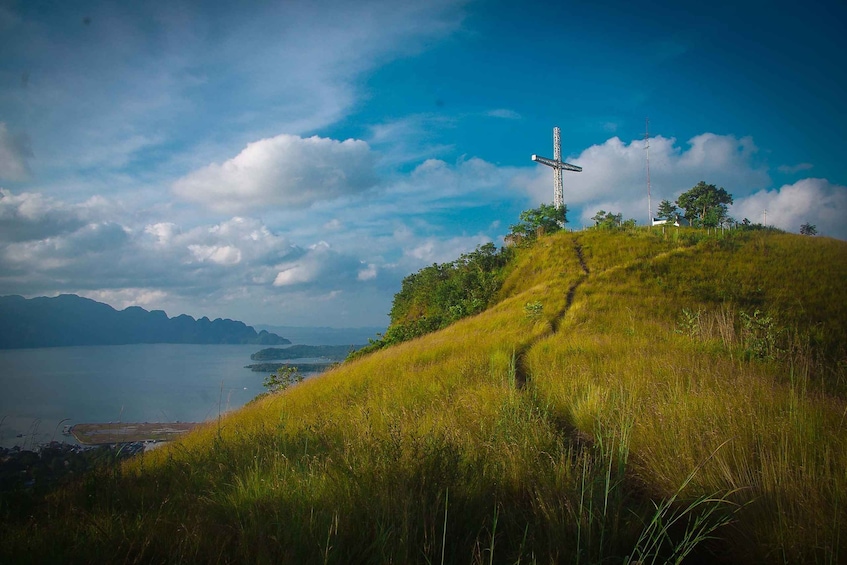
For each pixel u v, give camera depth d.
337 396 11.31
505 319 21.75
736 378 7.64
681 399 6.17
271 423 9.40
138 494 4.64
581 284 27.08
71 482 4.90
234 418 11.53
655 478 4.35
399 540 3.03
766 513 3.52
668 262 29.78
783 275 25.98
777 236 34.56
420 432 5.77
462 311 31.25
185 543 3.20
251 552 3.11
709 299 23.11
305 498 3.93
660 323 17.56
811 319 19.34
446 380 10.31
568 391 8.00
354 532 3.30
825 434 4.68
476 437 5.44
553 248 37.50
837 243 30.88
